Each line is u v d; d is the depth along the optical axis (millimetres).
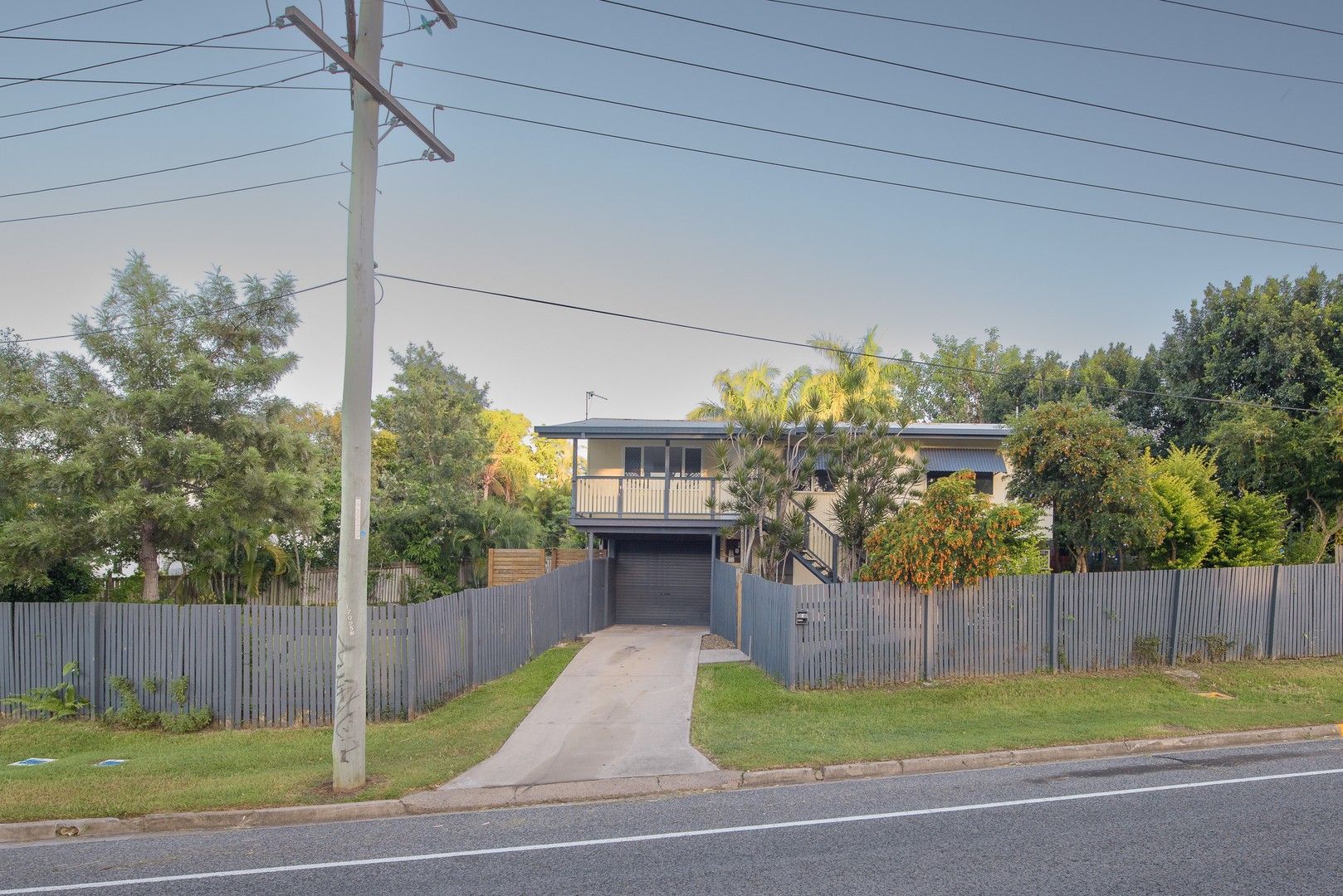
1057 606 15758
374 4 9766
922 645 15102
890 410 22000
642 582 28656
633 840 7945
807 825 8305
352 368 9750
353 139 9805
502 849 7801
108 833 8805
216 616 13391
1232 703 13953
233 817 9023
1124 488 17281
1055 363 46688
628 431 24922
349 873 7234
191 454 14438
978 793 9352
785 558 19500
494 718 12961
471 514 28422
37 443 14852
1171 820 8227
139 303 15469
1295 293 30141
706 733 12062
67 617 14062
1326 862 7031
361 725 9844
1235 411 28438
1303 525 23141
